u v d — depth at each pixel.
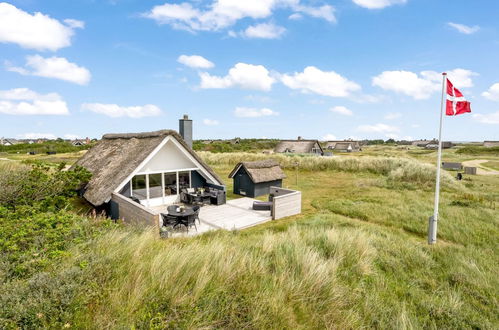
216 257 4.54
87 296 3.29
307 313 3.79
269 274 4.55
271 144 83.06
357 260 5.82
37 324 2.85
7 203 7.95
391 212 12.00
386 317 3.99
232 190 18.38
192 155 12.98
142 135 12.69
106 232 5.77
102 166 12.20
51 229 5.29
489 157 55.84
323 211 12.80
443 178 20.23
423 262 6.54
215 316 3.40
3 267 3.75
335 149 83.19
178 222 9.14
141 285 3.60
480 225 10.16
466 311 4.53
